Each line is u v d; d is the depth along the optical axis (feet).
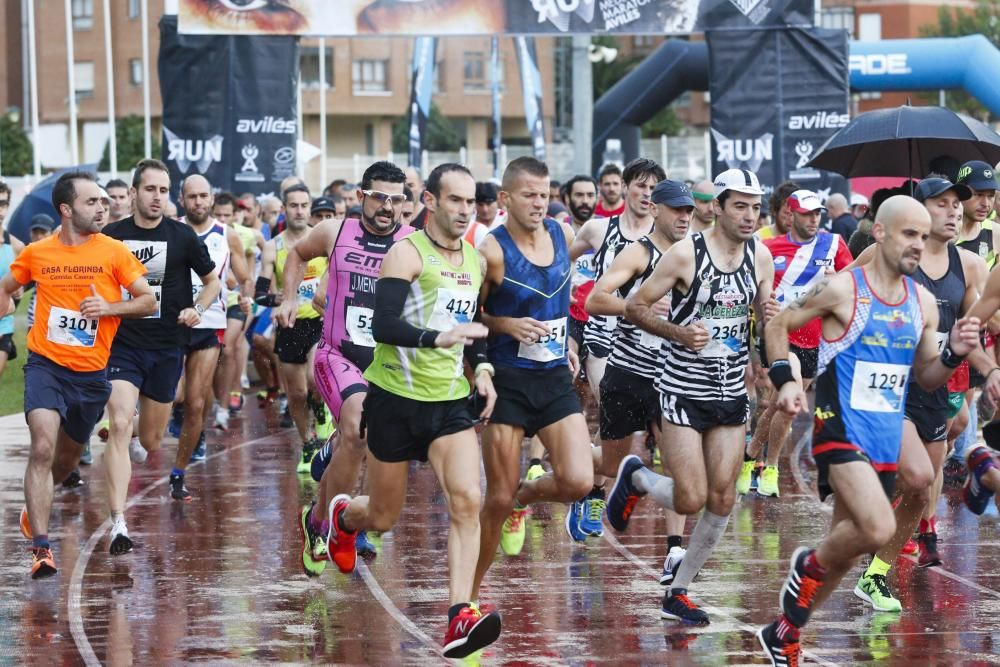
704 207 78.33
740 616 61.52
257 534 80.64
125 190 112.16
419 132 227.20
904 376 52.70
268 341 139.95
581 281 95.81
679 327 57.21
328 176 400.06
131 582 68.69
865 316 52.16
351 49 572.10
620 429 73.67
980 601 64.34
